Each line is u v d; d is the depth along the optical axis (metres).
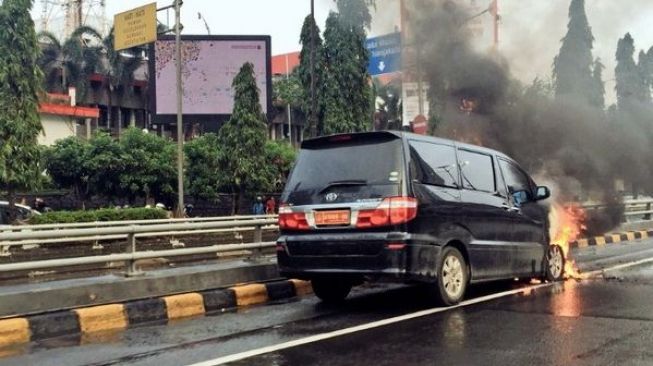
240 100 27.28
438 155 7.28
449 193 7.22
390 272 6.54
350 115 27.83
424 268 6.73
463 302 7.39
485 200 7.79
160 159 27.72
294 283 8.69
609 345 5.27
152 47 32.19
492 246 7.74
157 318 7.02
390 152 6.81
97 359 5.23
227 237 14.80
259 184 27.34
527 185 8.89
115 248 13.20
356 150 7.04
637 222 18.83
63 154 27.06
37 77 21.27
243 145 27.09
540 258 8.80
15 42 20.80
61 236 7.04
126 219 17.50
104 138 27.62
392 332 5.91
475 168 7.87
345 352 5.22
